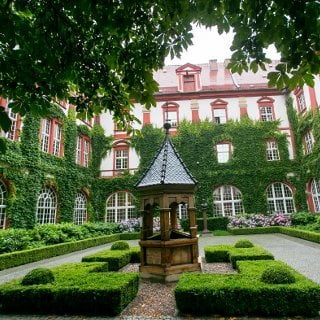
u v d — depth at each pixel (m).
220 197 24.11
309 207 21.78
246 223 20.28
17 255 9.87
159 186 7.11
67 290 5.02
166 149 8.08
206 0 3.18
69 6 3.48
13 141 14.73
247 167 23.98
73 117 20.97
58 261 10.75
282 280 4.94
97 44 4.33
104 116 26.33
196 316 4.74
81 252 13.31
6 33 3.04
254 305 4.65
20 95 3.81
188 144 24.78
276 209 23.42
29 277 5.53
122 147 25.58
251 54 3.53
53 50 3.71
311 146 21.78
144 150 25.08
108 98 5.21
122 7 3.70
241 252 8.19
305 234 14.30
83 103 5.07
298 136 23.27
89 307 4.95
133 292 5.68
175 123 25.80
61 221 18.47
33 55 3.58
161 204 7.07
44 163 17.08
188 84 27.30
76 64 4.29
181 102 26.23
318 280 6.45
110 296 4.90
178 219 21.98
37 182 16.11
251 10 3.09
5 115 2.78
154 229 19.47
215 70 30.25
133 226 21.50
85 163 23.45
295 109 23.86
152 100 4.46
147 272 7.09
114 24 3.56
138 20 3.84
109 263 8.30
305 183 22.33
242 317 4.65
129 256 9.50
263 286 4.77
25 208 15.00
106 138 25.73
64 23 3.76
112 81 5.01
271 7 3.04
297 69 3.54
